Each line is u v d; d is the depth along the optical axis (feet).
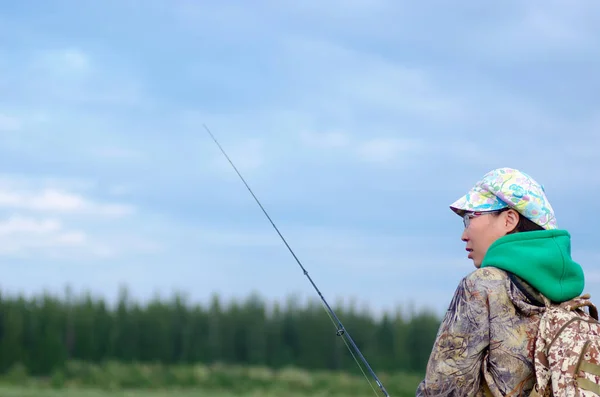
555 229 8.85
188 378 109.81
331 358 120.78
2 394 95.45
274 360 122.21
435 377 8.69
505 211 9.09
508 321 8.56
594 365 8.14
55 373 106.83
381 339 121.29
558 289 8.57
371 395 98.73
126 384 107.14
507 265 8.70
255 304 126.00
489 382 8.59
